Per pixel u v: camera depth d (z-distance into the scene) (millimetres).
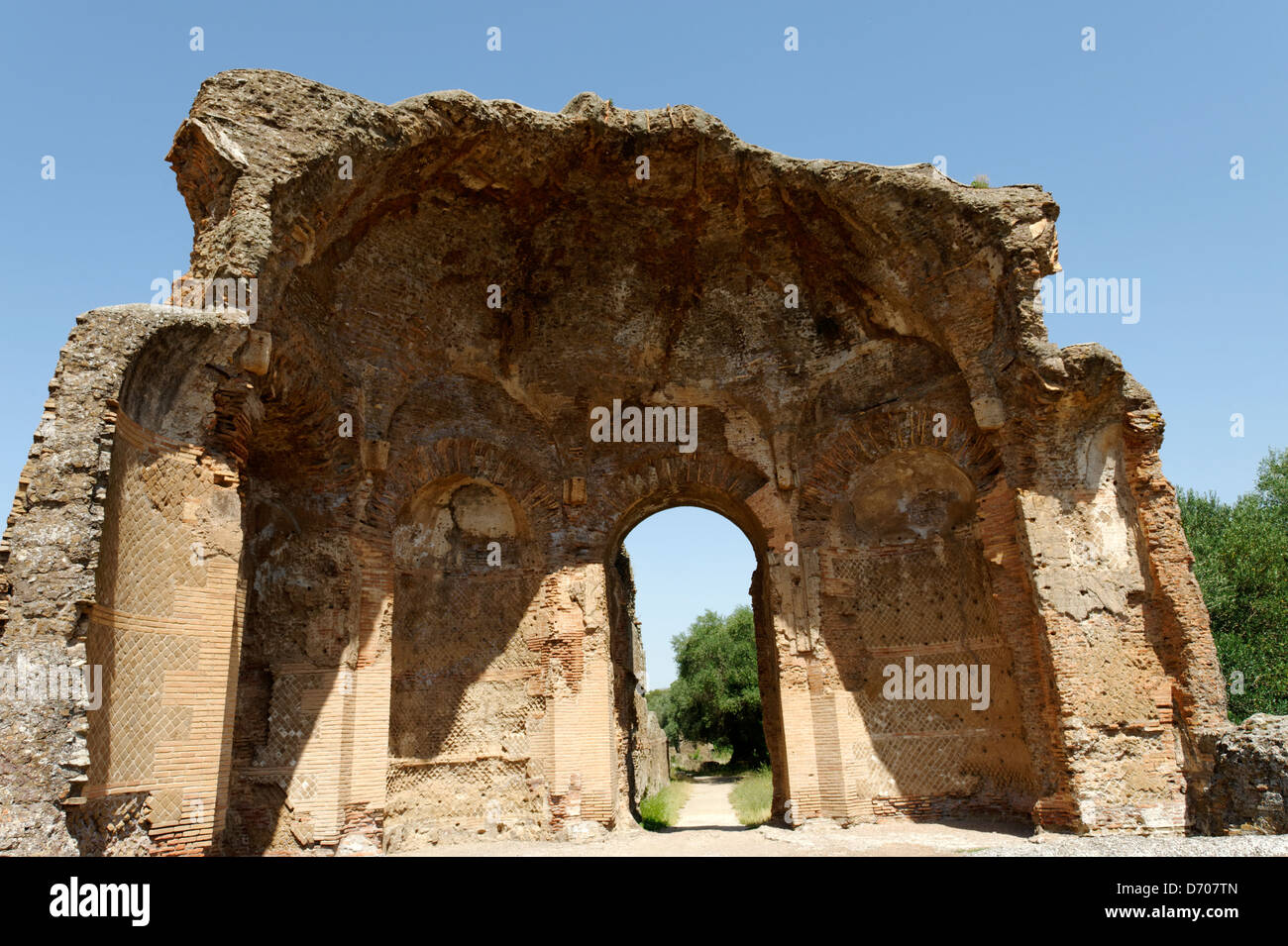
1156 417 15289
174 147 13641
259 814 14219
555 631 17453
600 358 18422
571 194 16766
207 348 11711
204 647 11242
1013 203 15836
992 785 16375
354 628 15148
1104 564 15070
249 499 15430
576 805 16625
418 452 16953
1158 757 14266
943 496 17797
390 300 16203
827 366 18203
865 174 16250
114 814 9602
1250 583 28578
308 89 13695
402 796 16344
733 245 17781
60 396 9938
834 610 17859
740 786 37000
